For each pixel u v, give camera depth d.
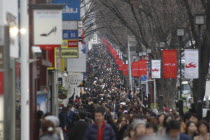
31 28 36.81
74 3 65.31
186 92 133.25
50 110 66.62
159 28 96.38
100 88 195.62
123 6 112.56
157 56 100.56
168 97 105.25
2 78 26.83
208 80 99.00
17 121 39.75
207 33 62.09
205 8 61.53
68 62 93.25
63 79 96.31
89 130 29.53
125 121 40.88
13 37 34.28
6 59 26.28
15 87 37.28
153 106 98.12
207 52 62.66
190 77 62.34
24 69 34.88
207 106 90.50
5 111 26.67
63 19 65.44
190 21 64.25
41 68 53.53
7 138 30.72
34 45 36.81
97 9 128.88
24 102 34.81
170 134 26.94
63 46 65.69
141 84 155.62
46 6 36.78
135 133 27.72
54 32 36.81
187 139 27.33
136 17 98.50
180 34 74.00
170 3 88.62
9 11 34.97
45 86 56.62
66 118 54.81
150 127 28.44
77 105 76.75
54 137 26.98
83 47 111.44
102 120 29.58
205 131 31.34
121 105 77.75
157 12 94.69
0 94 26.94
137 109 72.12
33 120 36.78
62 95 77.25
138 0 93.25
